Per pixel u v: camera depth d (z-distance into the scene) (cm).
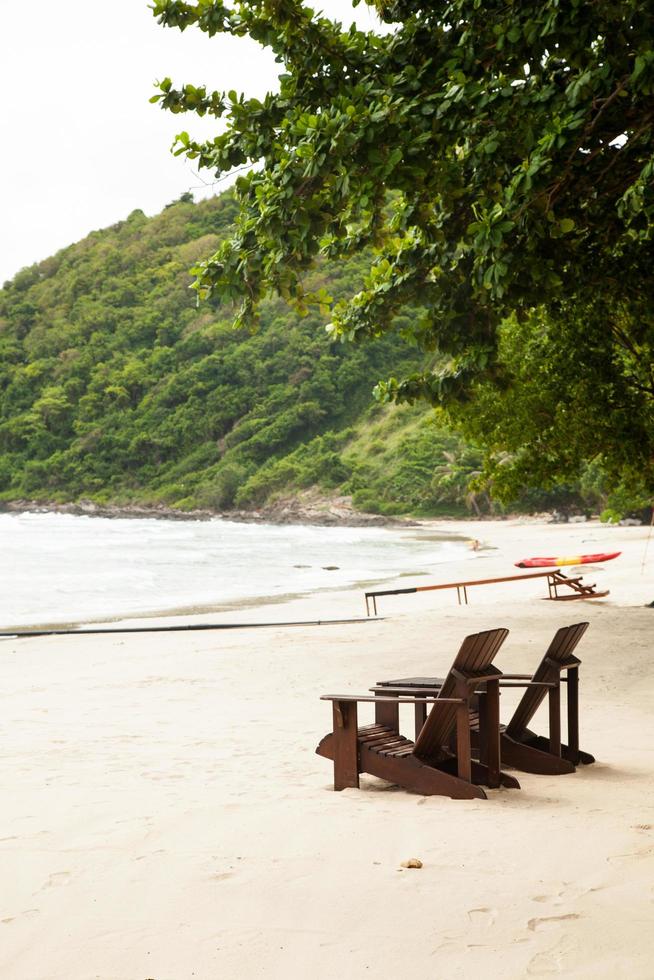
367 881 432
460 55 872
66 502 18512
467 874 439
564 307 1567
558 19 748
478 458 12394
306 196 902
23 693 1179
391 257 1156
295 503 14825
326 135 845
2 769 722
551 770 663
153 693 1159
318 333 18612
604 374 1703
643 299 1149
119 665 1434
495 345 1119
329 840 500
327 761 739
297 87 955
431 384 1194
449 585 2127
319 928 379
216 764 733
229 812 569
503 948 354
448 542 6956
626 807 560
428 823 529
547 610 1967
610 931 367
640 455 1720
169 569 4175
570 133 785
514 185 820
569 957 345
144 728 916
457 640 1559
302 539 7881
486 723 629
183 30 959
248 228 946
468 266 1065
